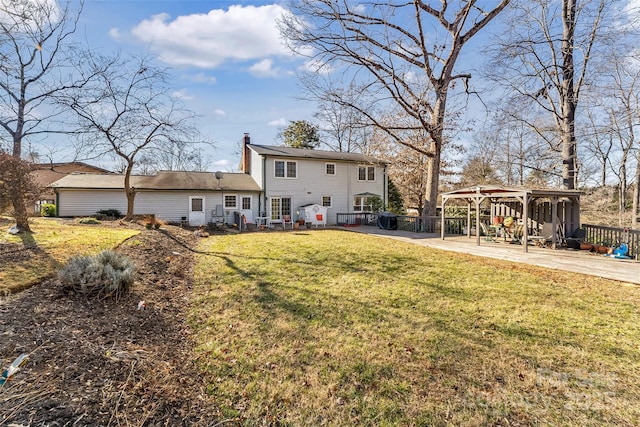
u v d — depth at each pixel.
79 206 17.91
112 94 13.28
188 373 3.49
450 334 4.54
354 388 3.33
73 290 4.75
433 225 17.42
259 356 3.93
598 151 18.50
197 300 5.86
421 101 17.20
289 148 24.97
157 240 11.10
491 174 28.17
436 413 2.96
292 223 21.22
